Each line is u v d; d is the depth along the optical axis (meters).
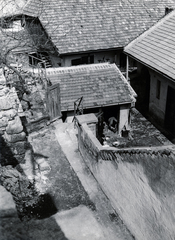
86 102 16.75
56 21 22.12
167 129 18.67
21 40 20.36
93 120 10.09
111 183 7.84
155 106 19.52
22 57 21.02
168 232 5.29
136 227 6.73
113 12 23.50
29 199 8.16
